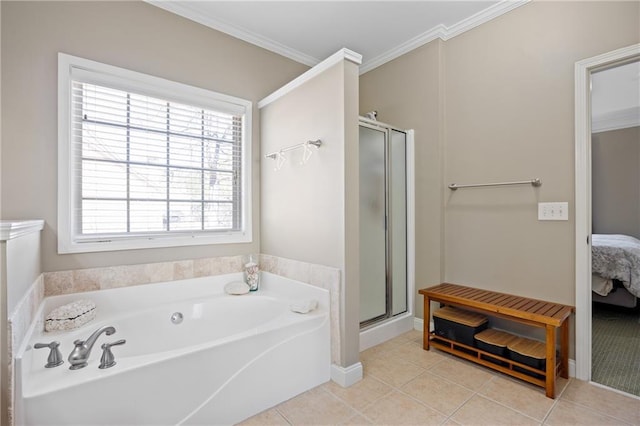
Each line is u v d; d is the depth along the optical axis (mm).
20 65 1827
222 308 2377
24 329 1354
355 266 2066
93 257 2062
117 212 2191
